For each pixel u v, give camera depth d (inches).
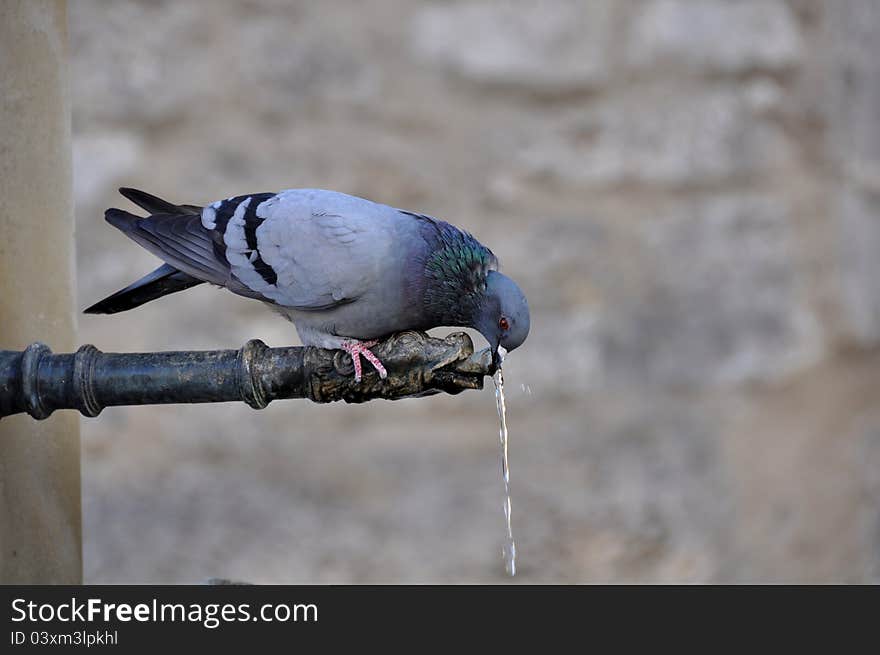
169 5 393.7
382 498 401.1
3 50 214.2
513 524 403.5
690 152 414.3
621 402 410.9
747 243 418.0
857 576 417.4
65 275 230.7
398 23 403.5
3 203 214.4
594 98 411.2
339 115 401.4
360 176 401.7
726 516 411.8
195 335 394.3
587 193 410.6
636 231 413.1
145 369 199.0
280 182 398.3
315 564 395.9
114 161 391.2
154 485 392.8
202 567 392.2
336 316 250.5
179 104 394.3
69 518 232.1
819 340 421.4
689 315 414.9
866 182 422.9
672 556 407.8
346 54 401.1
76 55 389.4
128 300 260.1
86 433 389.1
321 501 399.9
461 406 404.2
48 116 224.5
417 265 245.0
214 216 253.4
